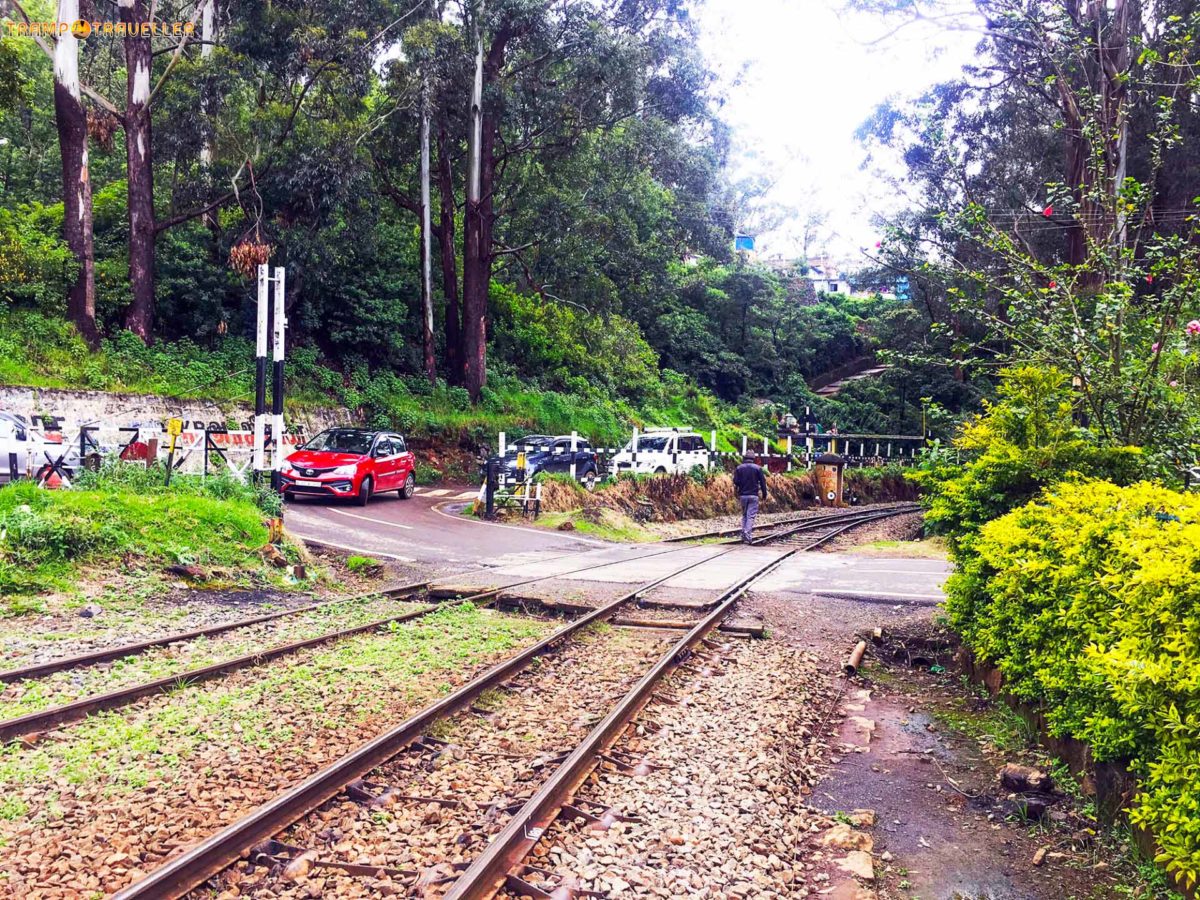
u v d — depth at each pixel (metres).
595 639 9.27
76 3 23.59
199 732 5.98
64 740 5.79
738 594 11.70
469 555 15.33
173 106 25.38
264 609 10.30
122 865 4.12
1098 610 5.39
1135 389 8.89
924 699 8.06
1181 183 24.62
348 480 20.73
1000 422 9.45
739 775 5.68
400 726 5.89
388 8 27.58
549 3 29.08
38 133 32.09
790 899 4.28
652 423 42.75
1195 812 3.79
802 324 60.00
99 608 9.61
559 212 31.70
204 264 27.20
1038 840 5.06
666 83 33.12
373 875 4.14
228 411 25.19
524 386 38.31
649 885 4.19
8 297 23.34
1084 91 12.05
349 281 32.47
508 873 4.12
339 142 25.83
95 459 14.33
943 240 28.31
